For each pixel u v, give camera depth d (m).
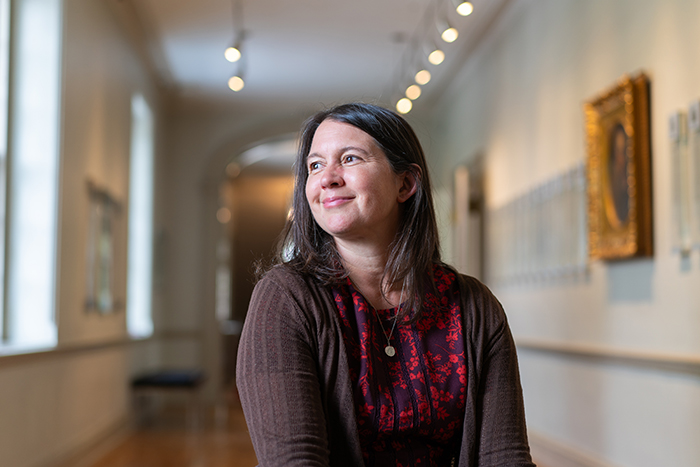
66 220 6.36
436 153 12.80
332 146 1.68
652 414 5.09
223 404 12.45
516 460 1.65
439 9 8.57
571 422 6.66
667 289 4.95
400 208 1.77
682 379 4.68
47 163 6.12
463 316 1.73
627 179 5.34
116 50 8.38
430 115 12.95
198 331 12.56
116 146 8.48
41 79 6.17
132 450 7.80
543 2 7.60
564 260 6.82
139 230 10.88
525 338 8.10
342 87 11.70
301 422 1.49
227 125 12.93
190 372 10.20
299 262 1.73
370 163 1.67
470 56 10.27
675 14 4.88
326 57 10.34
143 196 10.94
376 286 1.74
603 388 5.94
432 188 1.77
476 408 1.68
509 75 8.81
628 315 5.54
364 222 1.65
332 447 1.57
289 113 12.92
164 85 11.48
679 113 4.75
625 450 5.51
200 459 7.24
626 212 5.37
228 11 8.70
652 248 5.16
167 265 12.58
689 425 4.57
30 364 5.41
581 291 6.48
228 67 10.72
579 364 6.48
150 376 9.71
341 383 1.57
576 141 6.66
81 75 6.86
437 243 1.82
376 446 1.61
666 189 4.98
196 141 12.90
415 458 1.62
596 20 6.21
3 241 6.01
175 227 12.72
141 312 10.84
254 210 20.31
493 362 1.73
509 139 8.77
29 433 5.38
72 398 6.58
